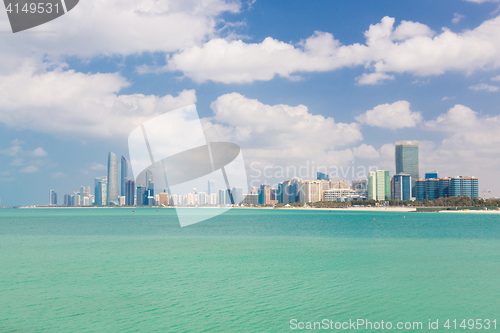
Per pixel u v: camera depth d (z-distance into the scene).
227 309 26.02
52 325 22.98
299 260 46.47
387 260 46.03
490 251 54.19
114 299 28.56
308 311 25.53
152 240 74.31
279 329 22.38
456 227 111.50
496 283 33.00
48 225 134.62
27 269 40.94
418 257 48.44
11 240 75.06
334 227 115.69
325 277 35.84
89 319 24.06
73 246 63.62
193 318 24.22
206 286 32.53
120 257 49.78
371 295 29.47
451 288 31.38
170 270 40.00
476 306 26.56
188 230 104.12
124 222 154.88
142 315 24.81
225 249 58.44
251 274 37.62
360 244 65.00
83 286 32.75
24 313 25.28
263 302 27.70
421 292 30.12
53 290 31.34
